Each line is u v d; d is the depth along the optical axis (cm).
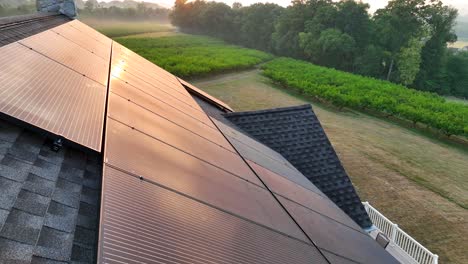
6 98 343
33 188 299
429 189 1847
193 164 445
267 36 9081
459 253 1302
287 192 597
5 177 290
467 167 2248
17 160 318
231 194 434
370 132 2856
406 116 3097
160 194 327
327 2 7744
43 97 399
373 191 1766
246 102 3444
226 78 4712
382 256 573
